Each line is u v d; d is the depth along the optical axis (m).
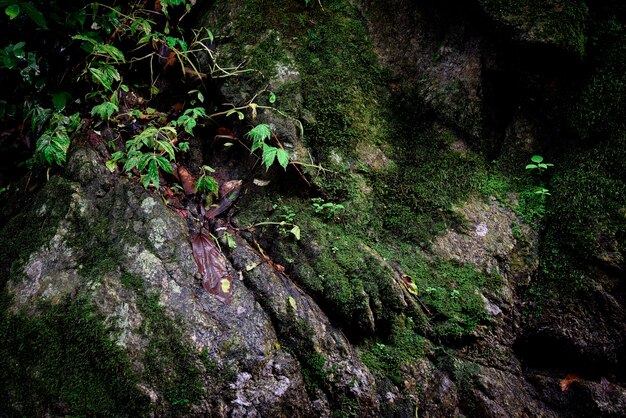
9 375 1.96
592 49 2.98
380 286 2.61
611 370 2.64
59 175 2.54
